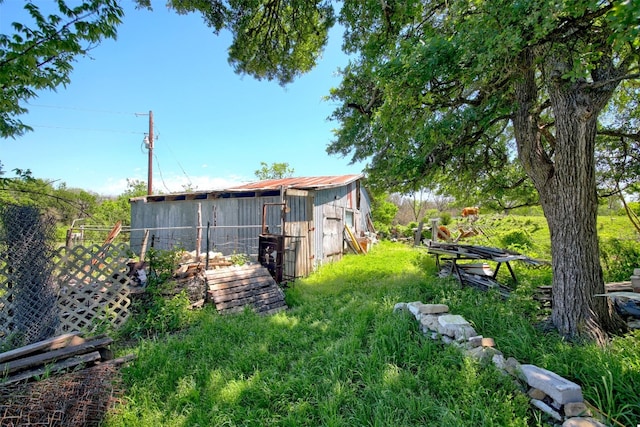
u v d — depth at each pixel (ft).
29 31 9.36
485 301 14.30
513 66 9.78
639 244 22.53
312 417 7.72
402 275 23.75
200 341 12.07
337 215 37.78
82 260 13.74
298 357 10.84
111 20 10.25
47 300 12.09
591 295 11.40
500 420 6.91
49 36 9.60
